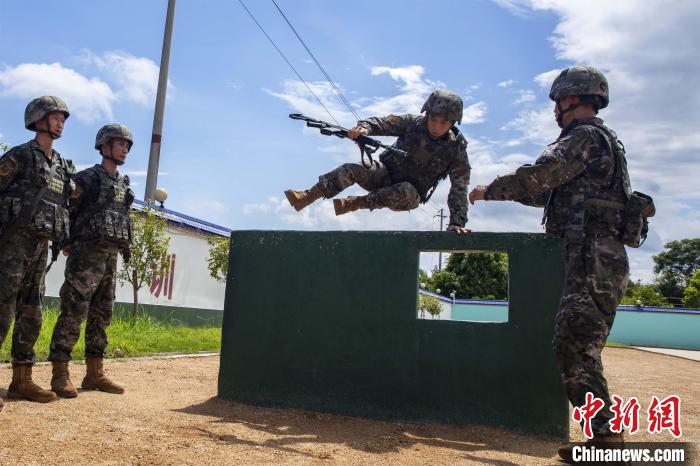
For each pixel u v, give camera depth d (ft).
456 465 10.85
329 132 14.46
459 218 14.87
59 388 14.83
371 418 14.44
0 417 11.94
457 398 13.94
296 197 14.62
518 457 11.77
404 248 14.65
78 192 15.44
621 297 11.71
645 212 12.34
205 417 13.53
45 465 9.10
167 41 59.62
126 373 20.13
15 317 14.15
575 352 11.40
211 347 32.17
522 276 13.78
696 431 15.94
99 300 16.15
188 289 46.96
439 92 14.48
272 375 15.34
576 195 12.00
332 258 15.20
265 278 15.70
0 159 13.46
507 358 13.71
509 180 11.95
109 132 15.89
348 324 14.89
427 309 99.91
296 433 12.66
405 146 15.07
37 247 13.94
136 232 36.50
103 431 11.35
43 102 13.98
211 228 49.83
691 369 46.75
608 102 12.75
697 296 182.50
